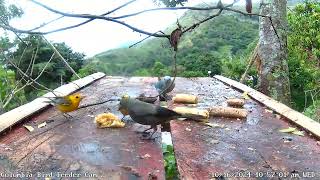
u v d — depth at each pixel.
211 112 0.60
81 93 0.81
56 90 0.80
